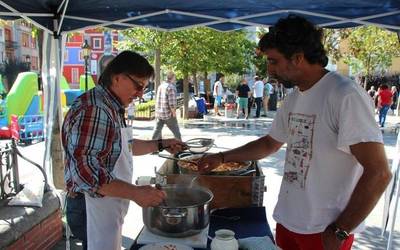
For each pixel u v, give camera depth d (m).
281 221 1.76
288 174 1.73
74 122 1.73
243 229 2.11
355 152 1.45
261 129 12.26
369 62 21.28
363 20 3.63
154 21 3.96
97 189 1.67
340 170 1.57
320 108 1.58
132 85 1.87
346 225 1.42
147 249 1.67
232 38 17.16
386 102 13.52
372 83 25.31
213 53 14.71
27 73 11.20
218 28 4.08
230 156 2.21
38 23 3.63
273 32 1.59
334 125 1.53
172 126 8.34
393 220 3.70
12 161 3.42
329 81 1.58
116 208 2.11
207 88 22.75
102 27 4.00
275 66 1.63
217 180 2.39
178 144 2.55
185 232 1.84
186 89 15.12
